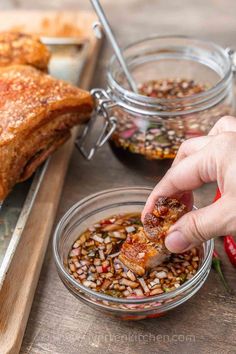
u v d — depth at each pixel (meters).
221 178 0.40
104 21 0.55
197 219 0.39
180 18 0.82
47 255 0.51
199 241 0.40
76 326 0.45
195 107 0.53
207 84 0.62
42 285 0.48
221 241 0.50
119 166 0.58
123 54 0.60
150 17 0.83
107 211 0.50
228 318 0.45
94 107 0.58
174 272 0.45
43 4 0.88
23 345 0.44
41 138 0.55
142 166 0.56
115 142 0.56
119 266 0.46
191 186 0.43
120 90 0.54
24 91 0.54
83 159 0.60
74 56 0.70
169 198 0.43
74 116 0.57
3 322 0.44
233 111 0.57
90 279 0.45
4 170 0.51
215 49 0.59
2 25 0.78
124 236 0.48
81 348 0.43
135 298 0.42
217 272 0.48
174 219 0.43
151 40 0.61
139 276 0.45
